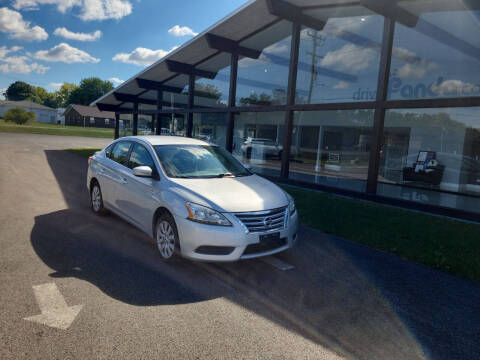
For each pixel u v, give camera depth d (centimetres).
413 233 595
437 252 501
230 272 409
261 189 455
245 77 1358
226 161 543
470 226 655
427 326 309
